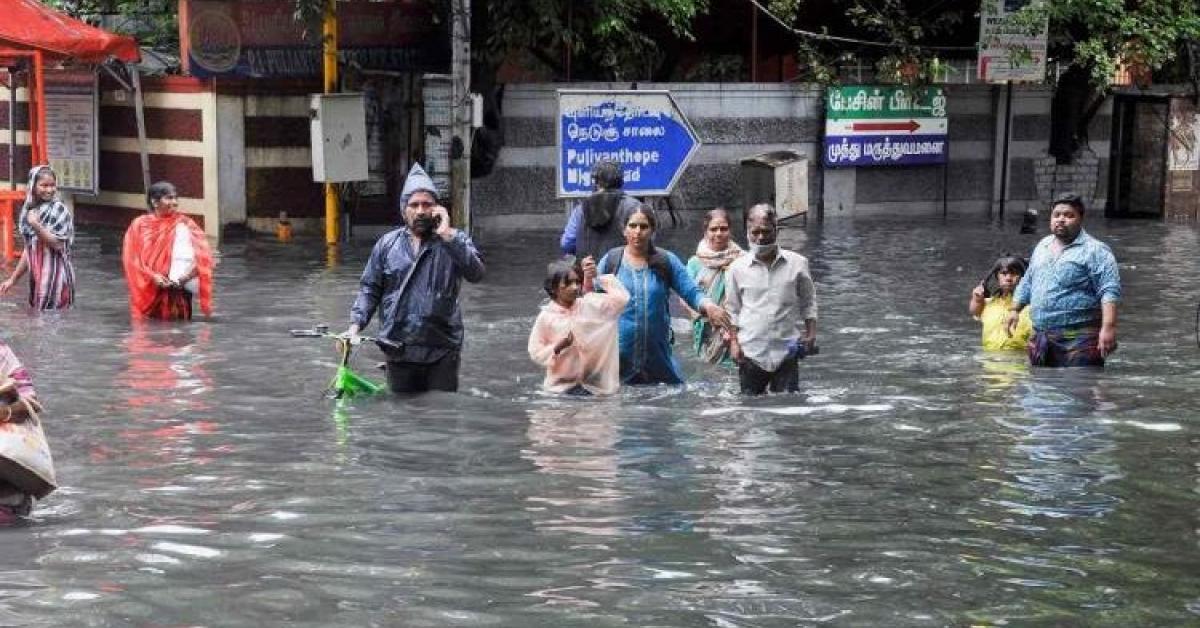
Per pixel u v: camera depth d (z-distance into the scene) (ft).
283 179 165.68
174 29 182.60
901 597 47.32
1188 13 205.26
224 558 51.13
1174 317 114.11
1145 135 204.44
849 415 76.38
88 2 183.73
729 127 189.26
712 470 64.18
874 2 200.54
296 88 164.76
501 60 171.83
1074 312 90.79
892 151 199.82
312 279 131.44
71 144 174.19
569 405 78.54
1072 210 90.99
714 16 201.26
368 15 163.94
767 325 81.46
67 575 49.19
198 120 164.55
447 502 58.59
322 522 55.67
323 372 88.17
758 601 46.78
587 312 81.56
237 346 97.09
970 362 93.04
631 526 55.31
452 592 47.50
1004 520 56.65
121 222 176.86
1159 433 72.18
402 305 80.43
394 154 166.91
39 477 55.77
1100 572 50.26
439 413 76.23
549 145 177.58
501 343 99.09
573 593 47.39
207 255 109.29
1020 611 46.11
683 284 83.30
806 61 197.16
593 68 189.26
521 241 163.63
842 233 177.37
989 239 171.63
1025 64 197.26
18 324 105.70
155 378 85.71
